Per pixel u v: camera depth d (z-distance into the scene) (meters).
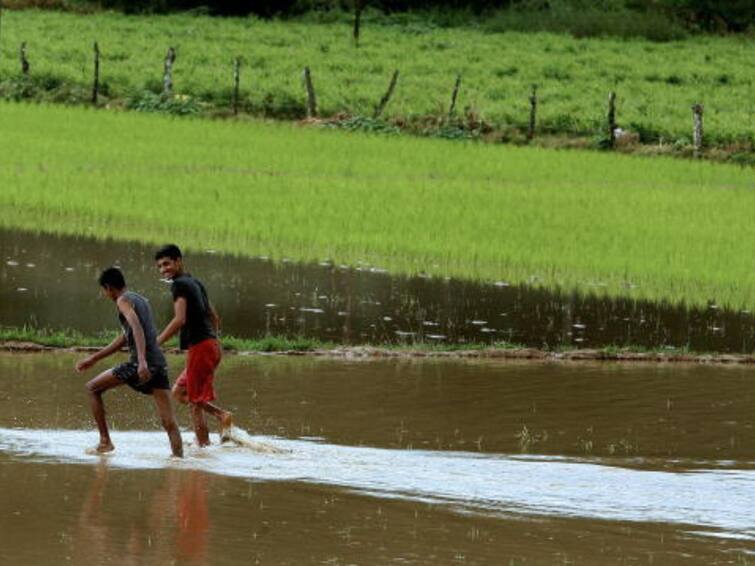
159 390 32.00
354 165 93.38
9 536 24.44
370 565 23.61
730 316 56.19
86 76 128.75
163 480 29.22
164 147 96.12
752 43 182.88
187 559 23.55
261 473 30.23
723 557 24.86
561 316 55.03
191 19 176.75
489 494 28.91
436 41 168.00
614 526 26.72
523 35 175.88
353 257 65.50
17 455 31.00
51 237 66.44
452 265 64.62
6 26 157.75
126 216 72.06
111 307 52.50
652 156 109.50
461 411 38.09
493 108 125.31
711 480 30.91
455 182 87.81
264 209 74.94
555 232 72.38
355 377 42.47
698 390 42.12
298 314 53.16
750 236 73.12
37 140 95.69
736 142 117.31
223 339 47.38
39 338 46.00
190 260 62.97
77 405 37.34
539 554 24.66
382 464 31.48
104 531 25.03
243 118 119.00
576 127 120.25
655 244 70.06
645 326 53.75
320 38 166.25
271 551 24.23
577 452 33.59
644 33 180.62
